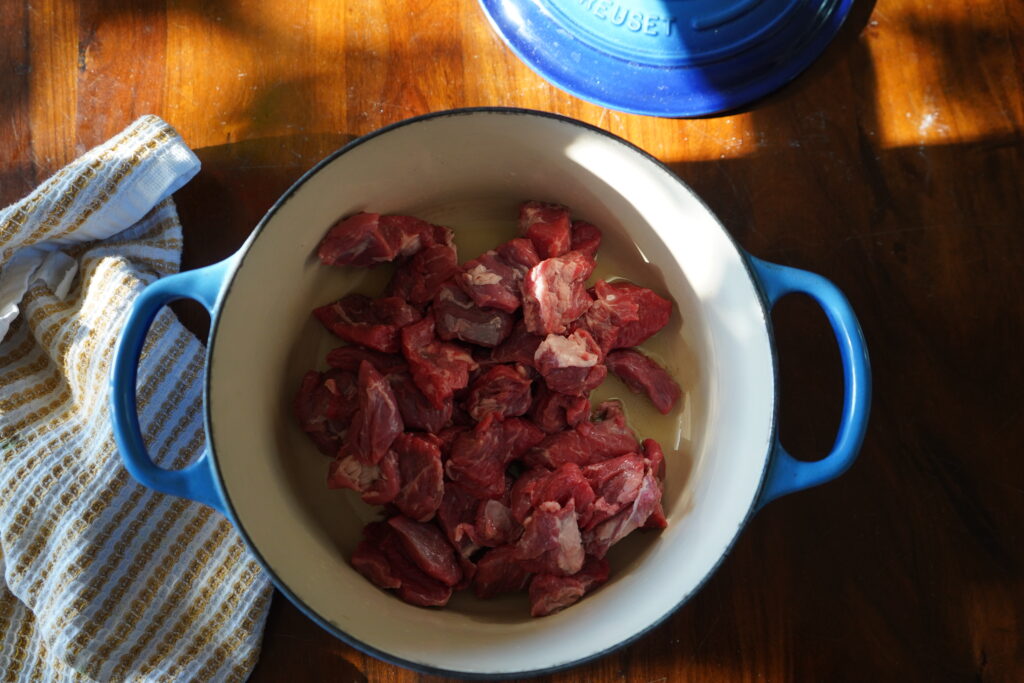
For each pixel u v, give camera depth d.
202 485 0.48
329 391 0.55
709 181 0.61
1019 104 0.62
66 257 0.59
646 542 0.55
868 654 0.58
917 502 0.59
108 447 0.55
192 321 0.59
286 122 0.61
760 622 0.58
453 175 0.56
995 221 0.61
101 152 0.57
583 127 0.51
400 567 0.54
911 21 0.62
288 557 0.50
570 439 0.55
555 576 0.53
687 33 0.60
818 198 0.61
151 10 0.61
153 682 0.54
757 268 0.50
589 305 0.56
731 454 0.52
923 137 0.62
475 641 0.51
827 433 0.60
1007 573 0.58
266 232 0.50
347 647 0.56
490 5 0.61
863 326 0.61
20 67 0.61
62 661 0.54
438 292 0.56
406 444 0.53
